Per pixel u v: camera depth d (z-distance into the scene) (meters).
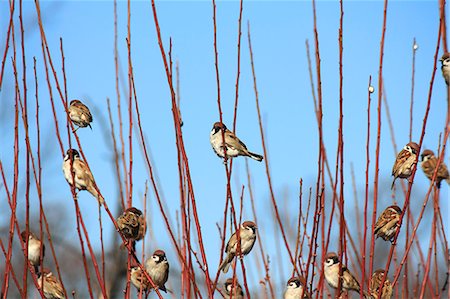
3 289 8.40
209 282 8.62
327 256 11.79
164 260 13.43
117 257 14.27
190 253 8.67
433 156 13.82
